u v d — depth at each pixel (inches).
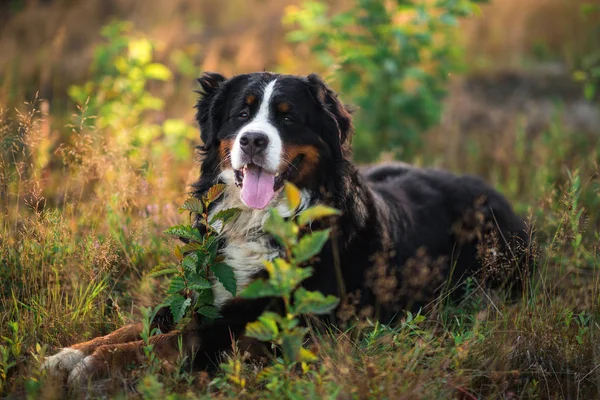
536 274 209.8
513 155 327.6
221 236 188.2
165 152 285.4
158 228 225.6
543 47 485.1
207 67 393.4
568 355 165.3
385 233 196.5
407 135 330.6
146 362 150.0
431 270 211.0
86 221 215.6
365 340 169.5
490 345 164.2
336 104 193.0
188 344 162.4
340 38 327.3
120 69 317.1
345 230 185.2
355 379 141.9
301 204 186.9
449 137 357.1
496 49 486.9
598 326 174.2
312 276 176.6
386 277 193.6
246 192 177.5
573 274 209.8
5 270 193.9
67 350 158.6
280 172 179.2
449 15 313.0
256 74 191.5
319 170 188.2
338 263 179.6
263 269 184.4
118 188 222.8
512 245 220.7
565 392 158.9
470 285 206.8
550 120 375.2
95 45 451.8
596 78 333.7
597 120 377.4
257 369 155.4
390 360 148.0
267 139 174.4
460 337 159.3
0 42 456.4
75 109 337.7
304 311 124.9
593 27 489.7
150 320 168.2
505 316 176.1
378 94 330.6
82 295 189.0
